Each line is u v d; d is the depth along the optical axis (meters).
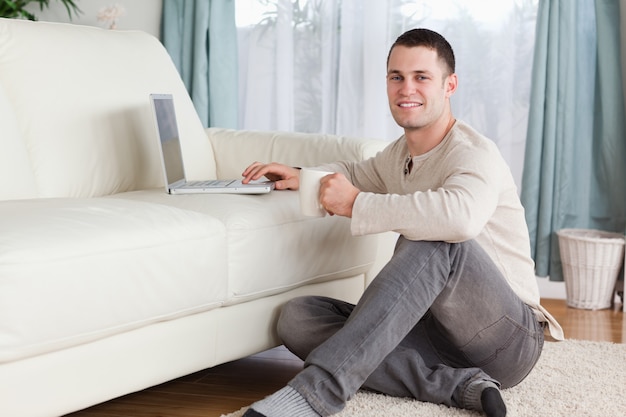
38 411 1.84
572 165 3.92
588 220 3.96
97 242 1.89
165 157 2.61
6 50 2.63
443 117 2.28
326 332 2.34
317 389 2.02
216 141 3.17
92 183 2.68
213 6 4.34
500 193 2.28
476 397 2.16
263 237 2.34
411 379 2.26
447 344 2.34
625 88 3.90
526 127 4.07
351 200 2.16
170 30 4.48
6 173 2.36
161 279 2.03
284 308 2.44
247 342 2.38
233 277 2.27
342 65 4.29
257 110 4.46
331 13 4.30
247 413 1.97
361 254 2.78
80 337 1.87
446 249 2.11
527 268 2.33
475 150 2.20
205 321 2.23
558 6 3.85
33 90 2.61
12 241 1.76
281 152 3.01
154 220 2.08
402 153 2.45
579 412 2.23
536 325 2.26
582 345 2.99
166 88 3.04
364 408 2.19
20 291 1.72
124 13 4.34
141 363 2.07
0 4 4.46
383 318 2.05
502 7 4.05
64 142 2.63
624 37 3.88
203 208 2.36
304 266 2.51
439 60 2.24
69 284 1.81
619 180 3.90
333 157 2.89
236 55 4.40
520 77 4.06
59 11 4.69
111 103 2.79
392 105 2.28
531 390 2.41
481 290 2.15
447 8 4.11
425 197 2.10
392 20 4.18
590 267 3.73
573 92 3.88
